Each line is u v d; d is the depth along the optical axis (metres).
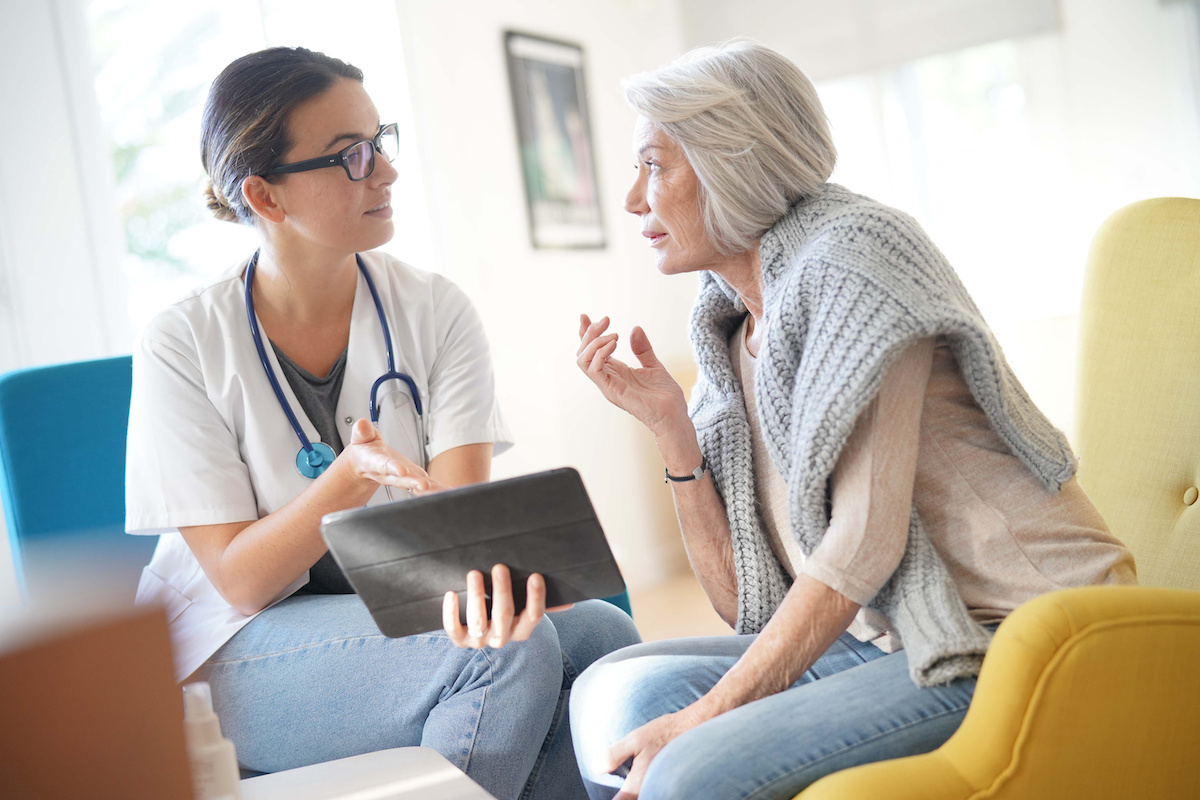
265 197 1.38
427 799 0.96
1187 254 1.31
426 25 3.48
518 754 1.23
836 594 0.97
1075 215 4.57
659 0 4.62
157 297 2.90
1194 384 1.27
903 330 0.95
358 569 0.99
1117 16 4.54
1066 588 0.98
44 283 2.62
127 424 1.64
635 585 4.09
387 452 1.20
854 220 1.04
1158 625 0.89
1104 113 4.54
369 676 1.26
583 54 4.18
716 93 1.12
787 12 4.71
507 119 3.78
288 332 1.47
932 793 0.85
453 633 1.01
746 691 1.00
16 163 2.59
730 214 1.12
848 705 0.94
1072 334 4.38
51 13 2.67
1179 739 0.91
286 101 1.35
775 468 1.21
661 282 4.52
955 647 0.93
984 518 1.02
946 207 4.66
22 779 0.41
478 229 3.61
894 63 4.63
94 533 1.58
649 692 1.11
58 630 0.43
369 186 1.41
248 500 1.39
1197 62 4.52
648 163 1.18
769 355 1.06
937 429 1.04
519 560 0.97
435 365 1.54
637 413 1.26
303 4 3.26
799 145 1.13
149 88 2.91
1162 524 1.29
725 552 1.28
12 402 1.58
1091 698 0.88
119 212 2.82
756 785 0.89
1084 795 0.89
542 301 3.86
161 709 0.45
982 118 4.62
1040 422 1.06
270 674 1.29
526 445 3.71
